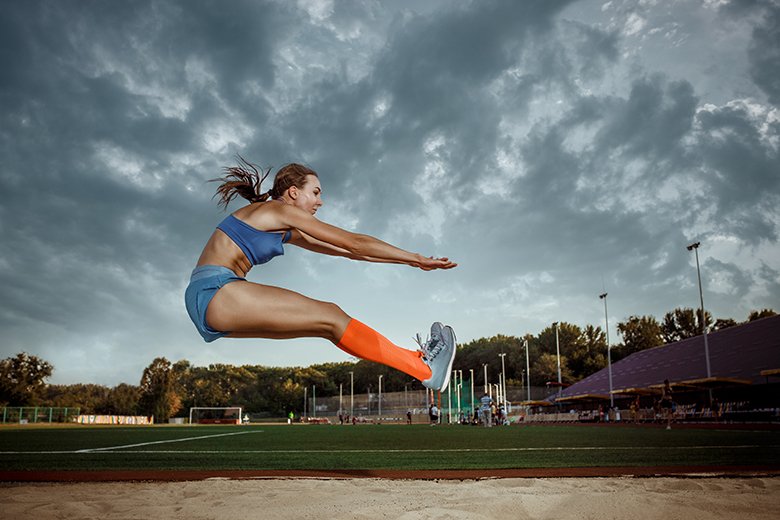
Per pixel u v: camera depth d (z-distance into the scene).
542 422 57.03
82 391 122.62
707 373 42.47
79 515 4.02
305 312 3.64
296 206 4.15
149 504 4.52
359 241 3.89
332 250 4.23
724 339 53.91
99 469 7.94
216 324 3.52
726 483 5.53
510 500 4.10
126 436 20.28
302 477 6.68
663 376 51.62
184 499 4.77
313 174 4.23
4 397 78.94
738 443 13.03
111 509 4.24
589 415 50.88
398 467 8.02
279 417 131.00
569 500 4.20
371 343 3.82
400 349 4.06
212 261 3.68
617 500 4.19
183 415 127.50
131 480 6.56
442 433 23.36
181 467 8.20
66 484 6.21
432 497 4.65
